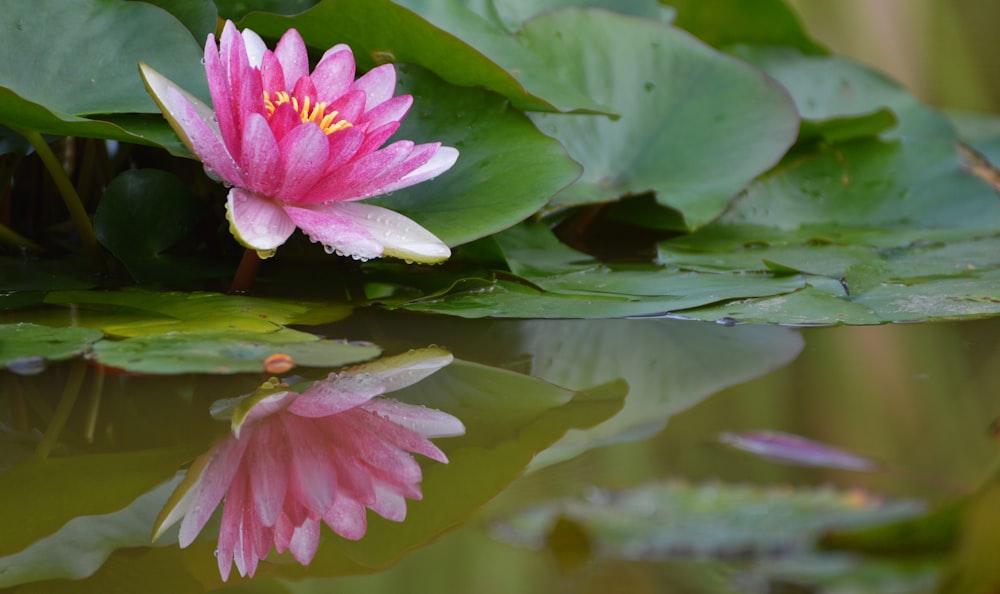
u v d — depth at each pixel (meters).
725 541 1.84
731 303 2.04
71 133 2.02
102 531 1.86
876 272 2.10
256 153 1.98
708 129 2.22
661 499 1.86
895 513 1.84
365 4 2.06
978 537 1.83
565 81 2.22
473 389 1.95
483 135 2.10
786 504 1.85
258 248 1.98
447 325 2.03
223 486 1.88
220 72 1.98
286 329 1.99
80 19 2.05
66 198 2.07
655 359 1.99
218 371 1.93
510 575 1.84
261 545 1.86
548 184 2.06
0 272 2.07
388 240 2.00
